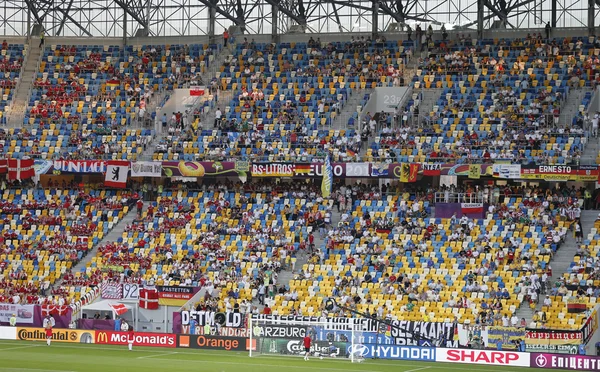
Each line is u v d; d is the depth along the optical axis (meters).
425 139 113.56
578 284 89.94
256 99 125.19
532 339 81.56
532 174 103.12
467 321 88.31
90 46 140.88
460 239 100.94
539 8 135.88
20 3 148.50
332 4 142.50
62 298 99.88
